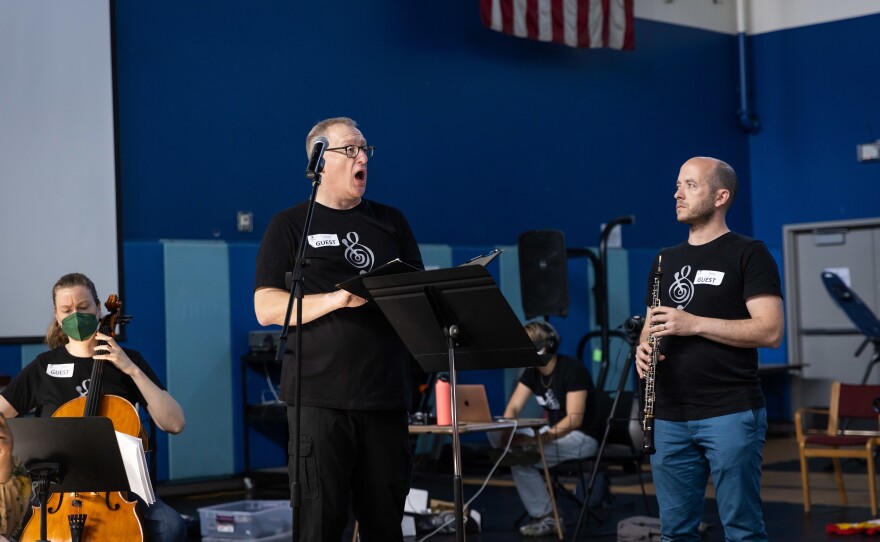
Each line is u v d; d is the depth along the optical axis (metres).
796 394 11.45
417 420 5.43
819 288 11.41
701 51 11.52
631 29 10.18
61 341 3.89
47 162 7.15
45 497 3.21
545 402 6.12
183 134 7.91
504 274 9.50
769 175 11.74
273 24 8.39
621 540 5.21
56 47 7.21
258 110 8.30
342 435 3.08
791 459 8.86
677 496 3.51
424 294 2.94
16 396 3.84
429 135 9.28
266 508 5.83
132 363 3.73
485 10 9.34
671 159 11.18
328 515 3.07
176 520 3.74
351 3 8.84
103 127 7.39
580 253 9.12
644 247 10.87
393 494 3.16
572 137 10.34
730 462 3.35
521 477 5.80
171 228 7.83
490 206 9.66
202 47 8.02
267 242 3.21
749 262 3.41
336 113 8.72
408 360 3.24
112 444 3.14
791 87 11.59
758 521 3.39
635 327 3.93
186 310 7.64
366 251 3.21
